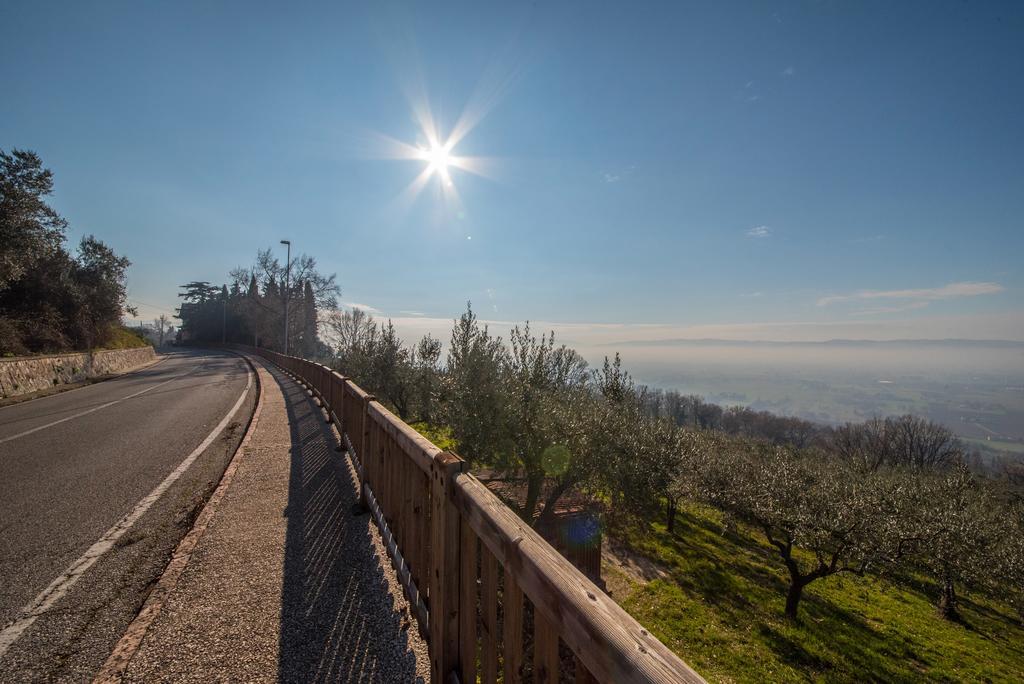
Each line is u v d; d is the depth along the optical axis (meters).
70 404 11.99
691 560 15.99
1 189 17.33
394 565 2.93
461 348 8.94
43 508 4.29
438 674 1.91
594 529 8.95
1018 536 17.56
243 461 5.72
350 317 49.84
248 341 59.69
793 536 15.03
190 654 2.17
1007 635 16.28
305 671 2.06
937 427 54.06
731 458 20.77
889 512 16.80
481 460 8.12
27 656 2.20
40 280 23.95
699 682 0.65
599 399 9.40
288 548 3.32
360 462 4.75
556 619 1.04
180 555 3.20
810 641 12.28
